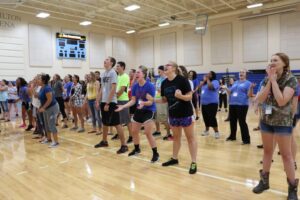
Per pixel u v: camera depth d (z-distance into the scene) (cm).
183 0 1098
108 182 301
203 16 1277
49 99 466
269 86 219
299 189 260
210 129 618
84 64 1386
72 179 314
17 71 1120
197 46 1373
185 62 1425
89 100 602
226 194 258
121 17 1335
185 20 1326
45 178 320
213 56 1323
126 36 1608
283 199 242
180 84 314
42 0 1036
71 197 264
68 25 1309
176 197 255
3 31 1071
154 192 269
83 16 1274
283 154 226
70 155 420
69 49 1314
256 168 333
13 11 1100
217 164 354
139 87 377
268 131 232
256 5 1070
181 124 321
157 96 510
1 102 864
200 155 399
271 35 1144
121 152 427
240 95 458
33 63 1173
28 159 404
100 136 568
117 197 260
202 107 533
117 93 478
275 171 316
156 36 1545
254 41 1191
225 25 1273
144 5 1102
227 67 1279
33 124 707
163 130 616
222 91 1000
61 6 1068
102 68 1471
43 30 1209
